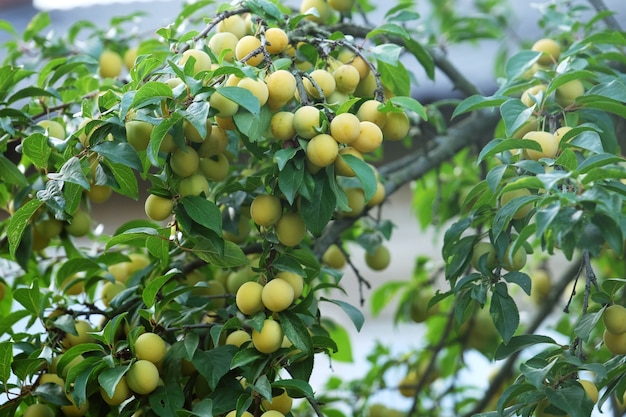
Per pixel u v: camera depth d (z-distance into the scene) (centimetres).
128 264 203
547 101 185
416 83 209
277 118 171
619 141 222
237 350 176
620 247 166
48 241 197
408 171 219
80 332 184
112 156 171
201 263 194
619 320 174
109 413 182
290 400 177
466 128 222
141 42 213
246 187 180
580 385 170
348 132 169
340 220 206
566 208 164
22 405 187
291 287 174
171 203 175
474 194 181
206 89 168
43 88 199
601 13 206
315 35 189
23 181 189
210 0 200
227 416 172
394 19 199
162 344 175
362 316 181
